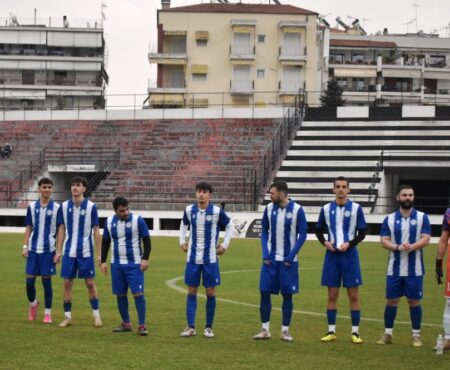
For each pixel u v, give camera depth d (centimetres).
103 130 5531
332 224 1224
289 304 1224
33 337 1208
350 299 1222
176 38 7856
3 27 8775
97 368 995
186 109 5562
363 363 1054
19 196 4847
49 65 8738
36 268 1363
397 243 1195
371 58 9406
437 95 8775
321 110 5200
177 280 2077
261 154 4991
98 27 8900
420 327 1298
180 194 4556
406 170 4419
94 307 1336
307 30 7819
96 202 4438
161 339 1212
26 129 5644
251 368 1009
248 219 3938
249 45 7762
